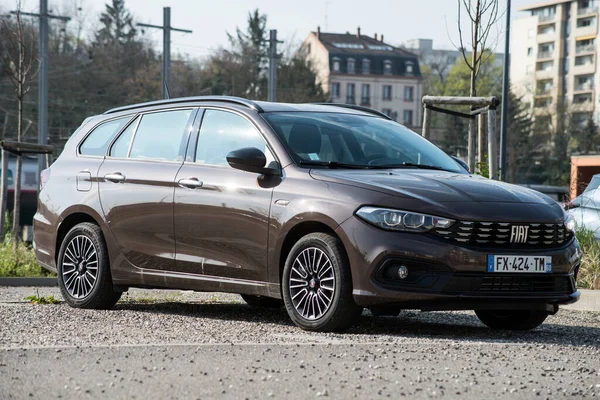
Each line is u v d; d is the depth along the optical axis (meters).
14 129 90.38
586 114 135.25
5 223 20.39
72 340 7.77
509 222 8.45
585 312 12.03
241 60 110.19
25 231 24.34
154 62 104.44
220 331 8.56
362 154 9.52
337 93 158.88
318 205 8.63
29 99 91.06
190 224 9.70
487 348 7.68
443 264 8.24
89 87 97.75
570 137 126.81
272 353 7.10
